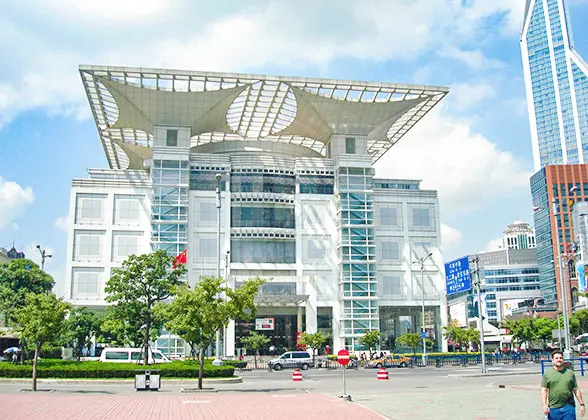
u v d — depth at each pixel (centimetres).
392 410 1812
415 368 5144
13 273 5094
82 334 5550
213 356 6306
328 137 7719
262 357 6644
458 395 2325
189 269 6888
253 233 7125
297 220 7288
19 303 5028
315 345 6106
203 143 8719
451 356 5981
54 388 2877
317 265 7225
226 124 7494
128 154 8594
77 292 6725
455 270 4397
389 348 7288
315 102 6962
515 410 1773
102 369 3284
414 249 7588
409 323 7425
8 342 5919
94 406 1966
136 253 6919
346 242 7175
